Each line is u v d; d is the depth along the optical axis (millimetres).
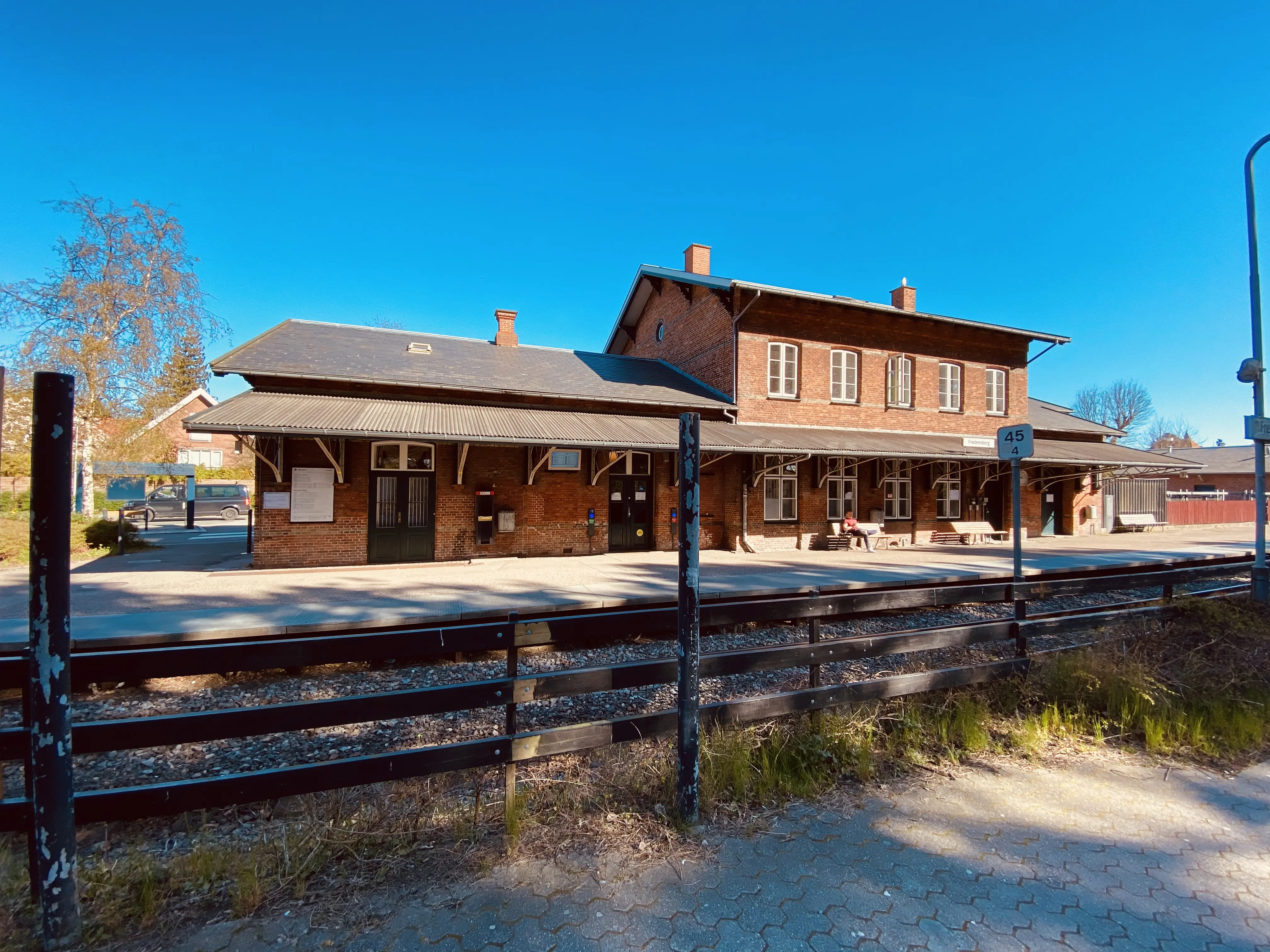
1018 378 19828
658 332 20734
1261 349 7707
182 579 9875
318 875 2482
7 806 2195
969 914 2285
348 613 6285
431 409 12570
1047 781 3439
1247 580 9641
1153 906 2357
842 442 15266
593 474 14250
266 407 11062
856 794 3250
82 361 19250
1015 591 4508
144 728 2295
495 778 3506
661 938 2123
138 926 2186
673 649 6602
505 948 2061
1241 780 3502
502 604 6879
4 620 5949
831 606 3723
